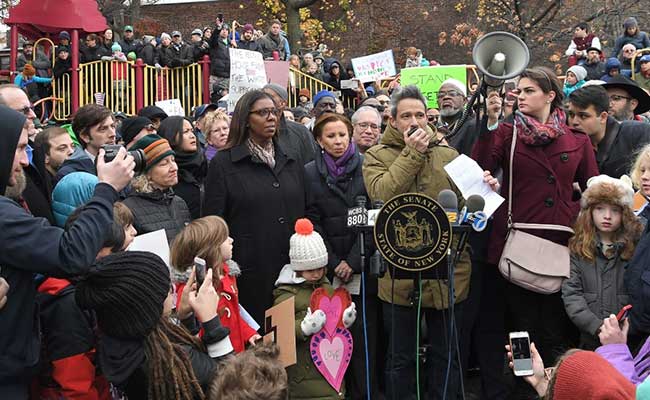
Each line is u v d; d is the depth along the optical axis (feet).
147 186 16.17
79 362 11.62
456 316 15.93
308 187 17.33
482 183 14.99
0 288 10.38
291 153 17.34
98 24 53.93
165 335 10.92
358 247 16.71
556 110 16.87
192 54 53.42
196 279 13.00
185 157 19.30
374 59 45.55
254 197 16.35
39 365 11.31
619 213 15.62
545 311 16.75
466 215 14.19
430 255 13.82
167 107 33.71
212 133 21.90
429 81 30.55
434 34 96.17
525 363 11.27
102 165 11.28
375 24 97.81
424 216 13.83
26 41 62.34
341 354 15.92
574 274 15.89
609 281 15.64
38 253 10.34
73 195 15.34
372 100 26.14
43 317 11.73
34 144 17.90
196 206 19.27
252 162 16.58
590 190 15.70
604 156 18.33
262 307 16.30
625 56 45.62
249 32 57.62
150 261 10.79
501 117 19.54
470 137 18.92
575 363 8.63
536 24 85.76
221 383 9.00
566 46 88.12
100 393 12.01
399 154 15.98
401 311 15.81
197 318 11.91
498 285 17.39
